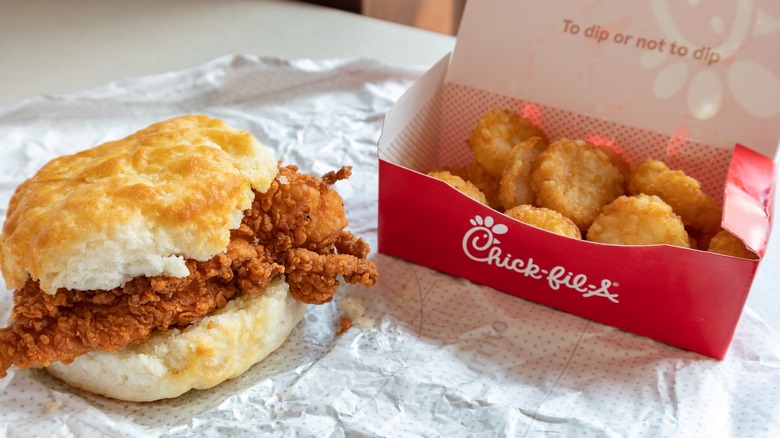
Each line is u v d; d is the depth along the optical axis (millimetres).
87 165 220
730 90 261
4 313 241
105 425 199
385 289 256
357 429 201
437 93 301
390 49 402
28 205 207
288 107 354
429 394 214
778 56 251
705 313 224
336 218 229
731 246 235
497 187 285
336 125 340
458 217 243
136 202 197
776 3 248
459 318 246
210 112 348
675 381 222
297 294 225
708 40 260
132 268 197
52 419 201
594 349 235
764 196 238
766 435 205
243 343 212
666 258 218
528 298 252
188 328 208
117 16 438
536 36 284
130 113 346
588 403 216
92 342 195
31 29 420
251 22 432
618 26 271
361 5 462
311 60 366
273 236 219
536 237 232
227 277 208
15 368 215
